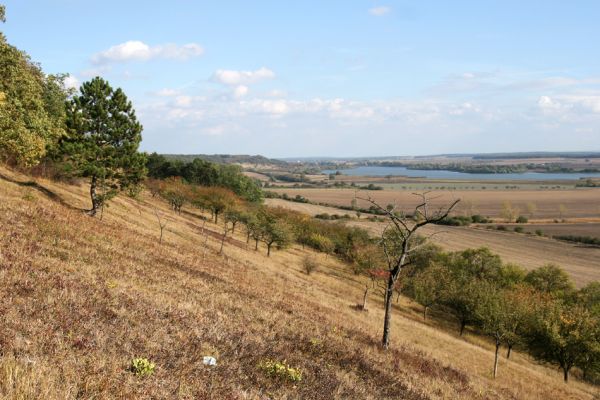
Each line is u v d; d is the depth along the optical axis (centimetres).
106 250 2202
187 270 2538
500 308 3794
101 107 3897
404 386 1482
